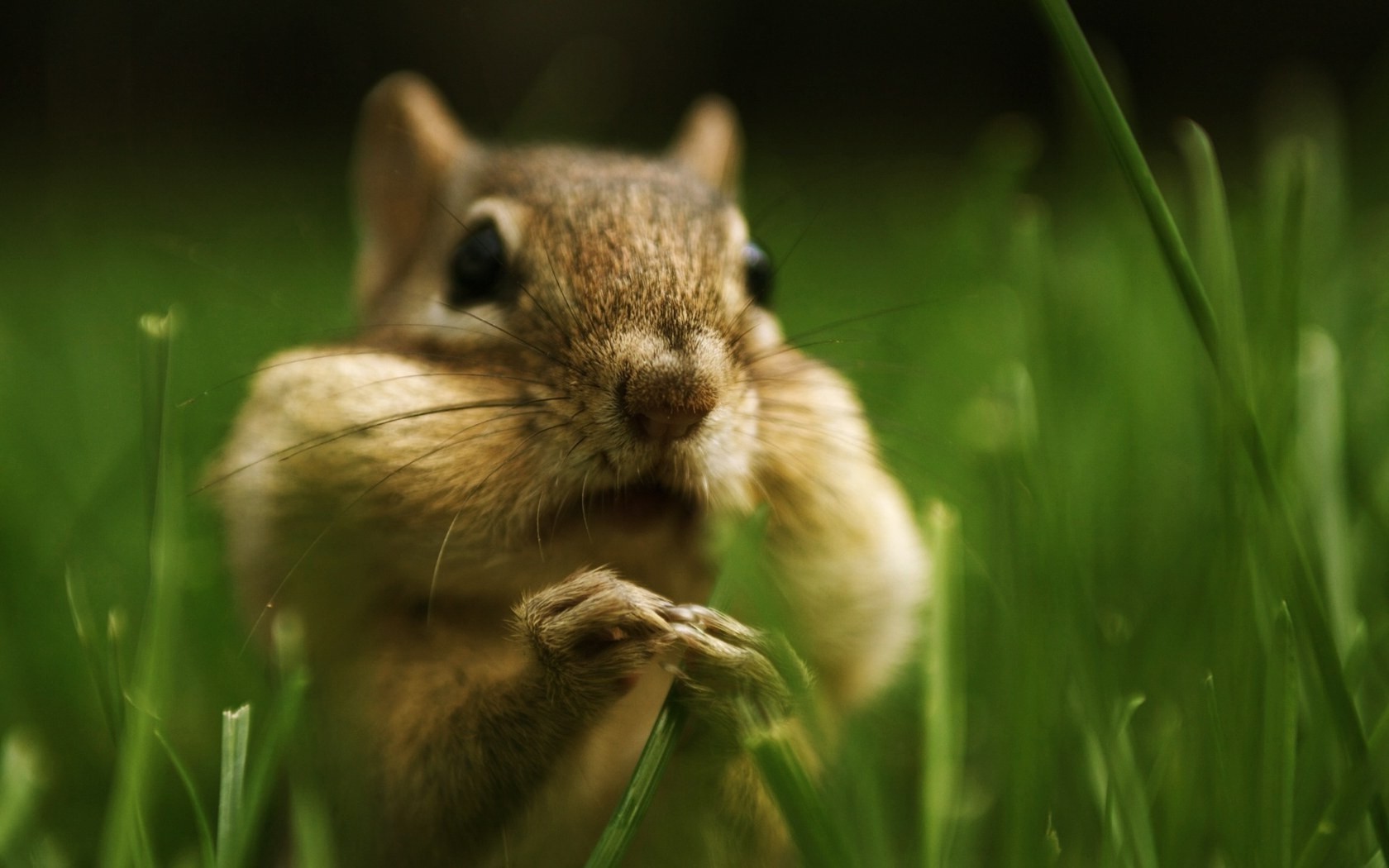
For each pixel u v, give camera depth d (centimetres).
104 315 87
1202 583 61
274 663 60
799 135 213
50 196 164
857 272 112
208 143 203
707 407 59
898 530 62
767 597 58
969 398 69
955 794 59
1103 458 66
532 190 62
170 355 59
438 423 60
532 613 59
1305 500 61
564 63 209
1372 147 104
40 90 212
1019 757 59
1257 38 217
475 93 217
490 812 60
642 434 59
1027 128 188
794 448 61
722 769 59
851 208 152
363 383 60
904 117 221
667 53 228
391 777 60
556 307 60
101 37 203
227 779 58
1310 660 59
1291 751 58
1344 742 58
